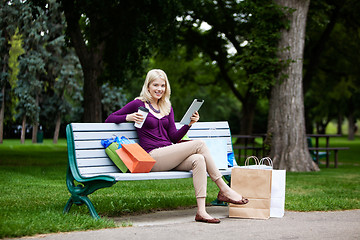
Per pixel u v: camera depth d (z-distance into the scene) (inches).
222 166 224.7
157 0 564.7
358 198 285.6
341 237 168.9
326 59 946.1
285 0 510.6
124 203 238.5
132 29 597.9
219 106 1790.1
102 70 689.0
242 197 204.7
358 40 855.1
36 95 992.9
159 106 220.8
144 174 191.5
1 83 750.5
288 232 176.6
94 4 537.3
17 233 160.2
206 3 807.7
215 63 1087.6
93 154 205.5
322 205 245.0
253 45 507.5
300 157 509.0
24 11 605.9
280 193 213.6
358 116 2082.9
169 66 1064.8
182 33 899.4
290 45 509.4
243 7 530.9
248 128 1105.4
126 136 218.4
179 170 210.5
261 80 506.3
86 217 190.7
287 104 510.0
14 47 869.2
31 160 613.6
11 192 283.0
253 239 162.2
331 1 724.0
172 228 180.4
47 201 245.0
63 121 1434.5
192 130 249.8
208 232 173.3
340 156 892.6
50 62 961.5
